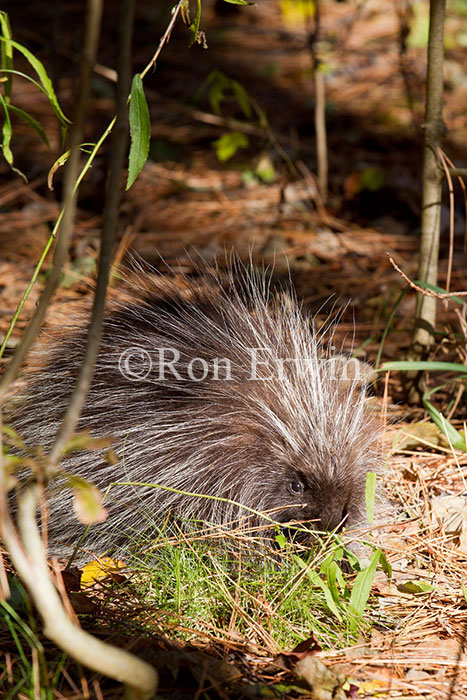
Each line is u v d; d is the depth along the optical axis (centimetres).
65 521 529
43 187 1160
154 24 1900
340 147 1358
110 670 299
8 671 367
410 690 390
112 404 541
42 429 554
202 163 1324
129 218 1103
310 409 518
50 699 348
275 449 512
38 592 294
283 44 1858
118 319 585
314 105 1512
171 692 381
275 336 572
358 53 1752
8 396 600
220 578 460
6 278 920
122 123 302
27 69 1612
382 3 1969
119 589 462
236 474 517
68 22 1800
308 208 1153
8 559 484
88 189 1141
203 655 399
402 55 1348
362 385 602
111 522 527
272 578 476
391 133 1411
